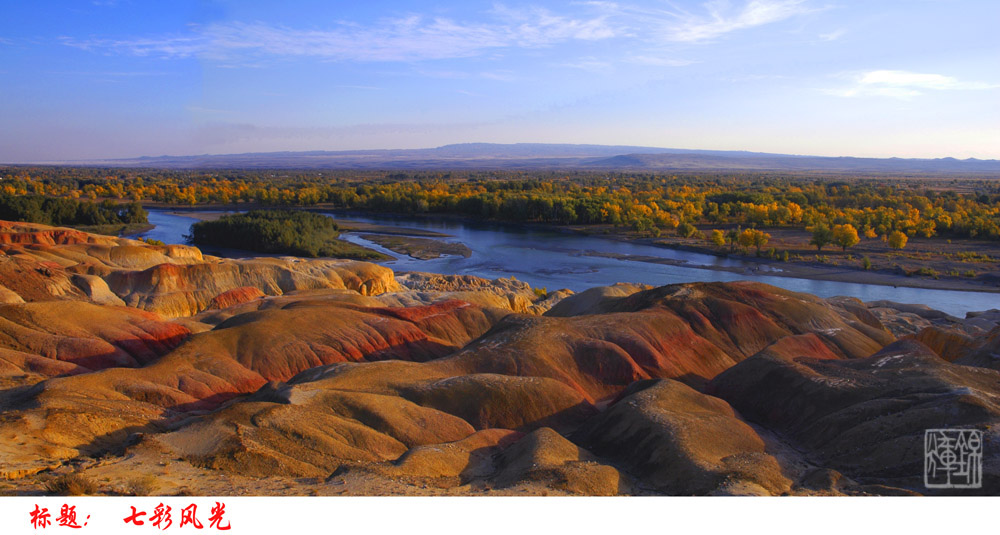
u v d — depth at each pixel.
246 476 23.48
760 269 105.75
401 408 33.06
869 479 26.38
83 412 28.77
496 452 30.17
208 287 70.62
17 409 29.53
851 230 120.00
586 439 32.44
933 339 50.00
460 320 61.91
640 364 46.38
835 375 36.62
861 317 63.62
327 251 119.25
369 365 40.12
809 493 24.05
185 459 24.38
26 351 42.31
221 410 30.02
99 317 48.97
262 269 75.19
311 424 29.06
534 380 38.19
